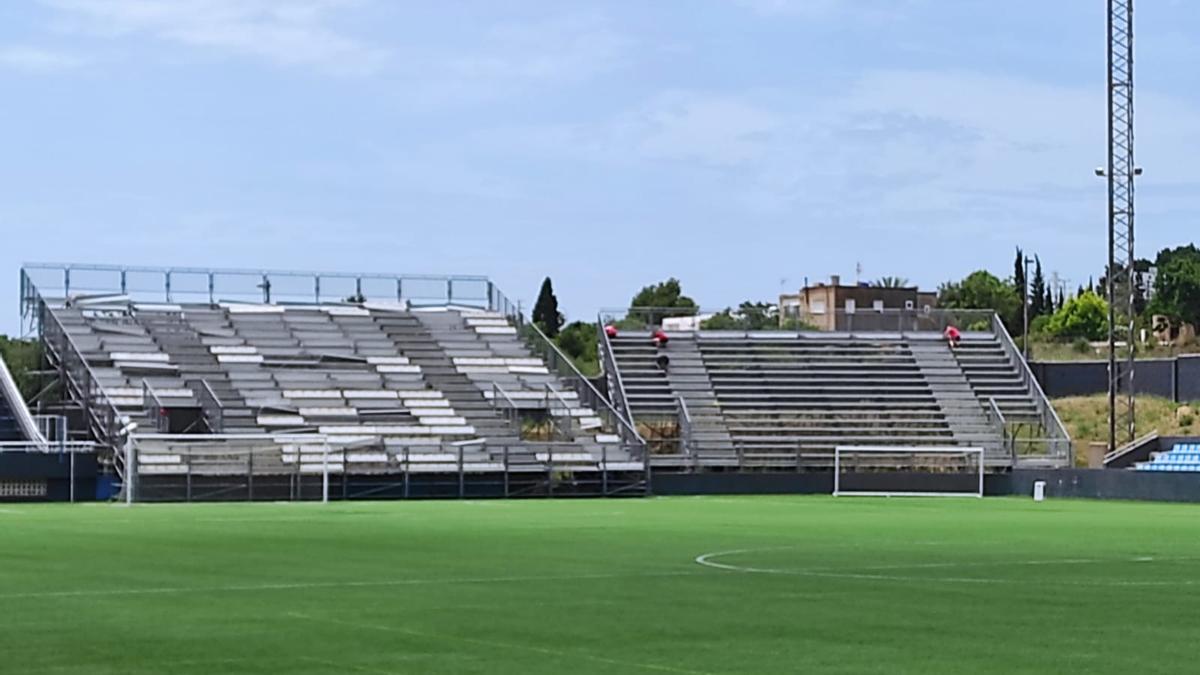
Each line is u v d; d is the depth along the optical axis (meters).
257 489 64.31
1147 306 125.06
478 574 25.75
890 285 135.12
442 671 15.00
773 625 18.67
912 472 73.06
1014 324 139.00
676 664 15.53
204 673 14.88
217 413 68.75
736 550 31.98
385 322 80.44
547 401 75.44
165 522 43.12
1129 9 77.69
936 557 30.28
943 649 16.69
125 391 69.44
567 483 70.06
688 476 72.44
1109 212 77.81
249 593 22.38
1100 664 15.69
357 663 15.49
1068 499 68.19
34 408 70.31
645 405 80.25
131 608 20.33
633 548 32.53
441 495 67.94
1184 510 55.78
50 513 49.31
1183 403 86.88
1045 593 22.88
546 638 17.41
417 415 73.69
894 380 82.50
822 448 78.38
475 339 80.69
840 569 27.03
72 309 75.38
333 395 73.69
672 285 132.75
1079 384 90.75
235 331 76.81
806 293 123.69
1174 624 19.02
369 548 32.28
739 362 82.94
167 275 77.25
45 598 21.59
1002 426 79.12
